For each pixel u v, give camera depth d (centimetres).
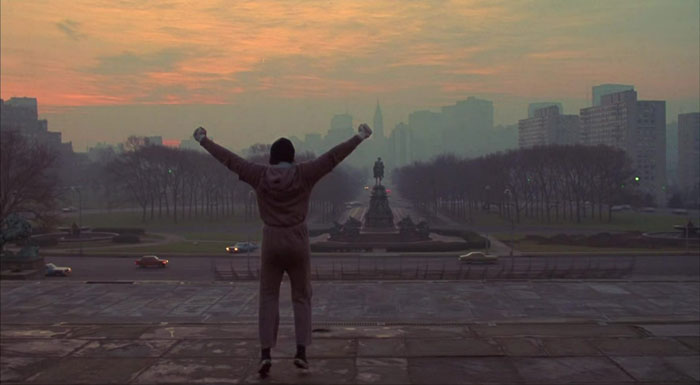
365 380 538
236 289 2202
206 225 12081
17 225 4134
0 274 3956
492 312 1898
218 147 557
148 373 562
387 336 704
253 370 567
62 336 731
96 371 571
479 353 626
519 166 13975
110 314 1806
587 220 12369
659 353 631
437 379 545
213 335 731
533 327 775
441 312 1892
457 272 4516
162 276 5097
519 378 551
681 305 1994
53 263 6103
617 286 2305
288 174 543
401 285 2327
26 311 1838
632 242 7506
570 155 12338
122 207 17412
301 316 561
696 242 7444
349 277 4200
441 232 9375
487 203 14575
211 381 535
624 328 761
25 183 7500
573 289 2259
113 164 14088
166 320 1730
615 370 574
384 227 9306
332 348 644
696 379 551
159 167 14350
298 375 550
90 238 8888
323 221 13100
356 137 546
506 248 7225
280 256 547
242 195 15788
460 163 16000
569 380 547
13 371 573
